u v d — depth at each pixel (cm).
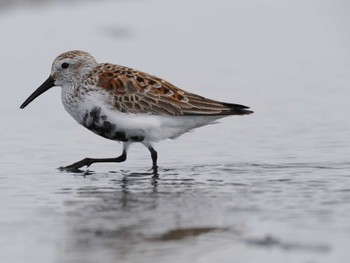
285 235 909
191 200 1105
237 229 944
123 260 842
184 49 2755
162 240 908
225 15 3338
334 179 1226
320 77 2314
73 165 1362
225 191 1157
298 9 3444
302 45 2842
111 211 1049
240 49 2773
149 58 2589
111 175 1312
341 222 959
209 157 1441
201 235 923
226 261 832
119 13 3250
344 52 2714
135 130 1380
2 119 1816
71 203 1100
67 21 3048
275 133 1642
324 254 843
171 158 1445
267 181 1222
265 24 3195
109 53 2634
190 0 3578
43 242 912
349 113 1836
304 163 1366
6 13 3105
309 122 1745
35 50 2620
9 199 1128
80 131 1697
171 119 1383
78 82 1414
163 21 3173
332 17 3272
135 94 1380
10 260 853
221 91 2131
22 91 2125
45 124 1767
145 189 1191
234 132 1658
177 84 2225
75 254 867
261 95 2070
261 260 831
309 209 1028
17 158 1450
